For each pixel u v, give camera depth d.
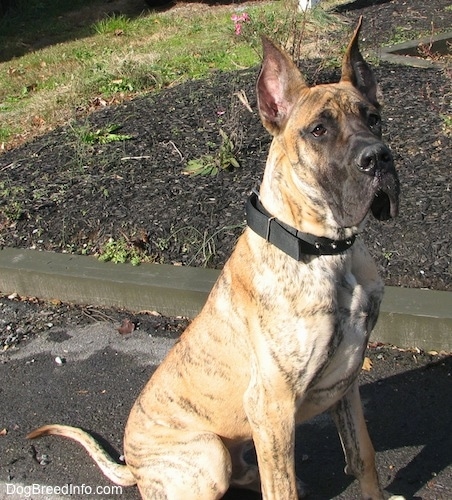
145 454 1.79
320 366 1.63
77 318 2.73
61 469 2.08
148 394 1.85
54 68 5.39
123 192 3.15
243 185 3.06
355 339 1.66
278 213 1.65
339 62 4.20
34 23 7.15
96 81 4.66
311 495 1.91
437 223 2.59
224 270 1.78
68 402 2.33
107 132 3.73
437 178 2.86
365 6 5.66
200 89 4.11
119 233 2.91
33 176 3.44
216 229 2.81
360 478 1.81
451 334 2.28
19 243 3.02
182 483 1.74
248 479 1.89
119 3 7.46
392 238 2.56
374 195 1.53
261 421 1.65
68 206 3.13
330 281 1.62
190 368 1.77
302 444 2.07
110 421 2.23
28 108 4.55
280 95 1.69
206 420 1.76
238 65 4.60
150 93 4.33
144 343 2.55
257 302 1.66
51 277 2.82
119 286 2.71
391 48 4.43
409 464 1.95
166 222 2.89
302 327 1.61
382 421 2.10
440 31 4.79
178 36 5.74
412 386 2.20
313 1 5.24
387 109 3.48
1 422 2.28
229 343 1.71
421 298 2.35
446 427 2.05
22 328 2.71
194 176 3.19
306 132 1.61
